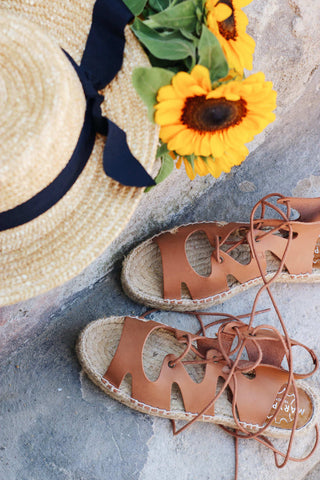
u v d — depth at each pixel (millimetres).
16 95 653
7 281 713
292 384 1026
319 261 1137
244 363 1004
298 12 1113
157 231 1171
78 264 723
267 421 1001
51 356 1028
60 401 996
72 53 752
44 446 958
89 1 725
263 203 1039
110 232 729
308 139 1308
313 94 1321
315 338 1140
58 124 640
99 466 963
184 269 1040
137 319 979
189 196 1190
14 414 974
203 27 701
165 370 955
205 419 971
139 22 745
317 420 1050
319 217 1071
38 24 751
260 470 1025
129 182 708
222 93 685
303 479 1126
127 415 1007
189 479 988
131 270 1062
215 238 1058
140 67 698
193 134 759
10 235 706
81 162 710
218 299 1059
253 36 1089
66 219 727
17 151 627
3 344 997
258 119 746
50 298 1017
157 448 995
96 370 957
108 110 751
